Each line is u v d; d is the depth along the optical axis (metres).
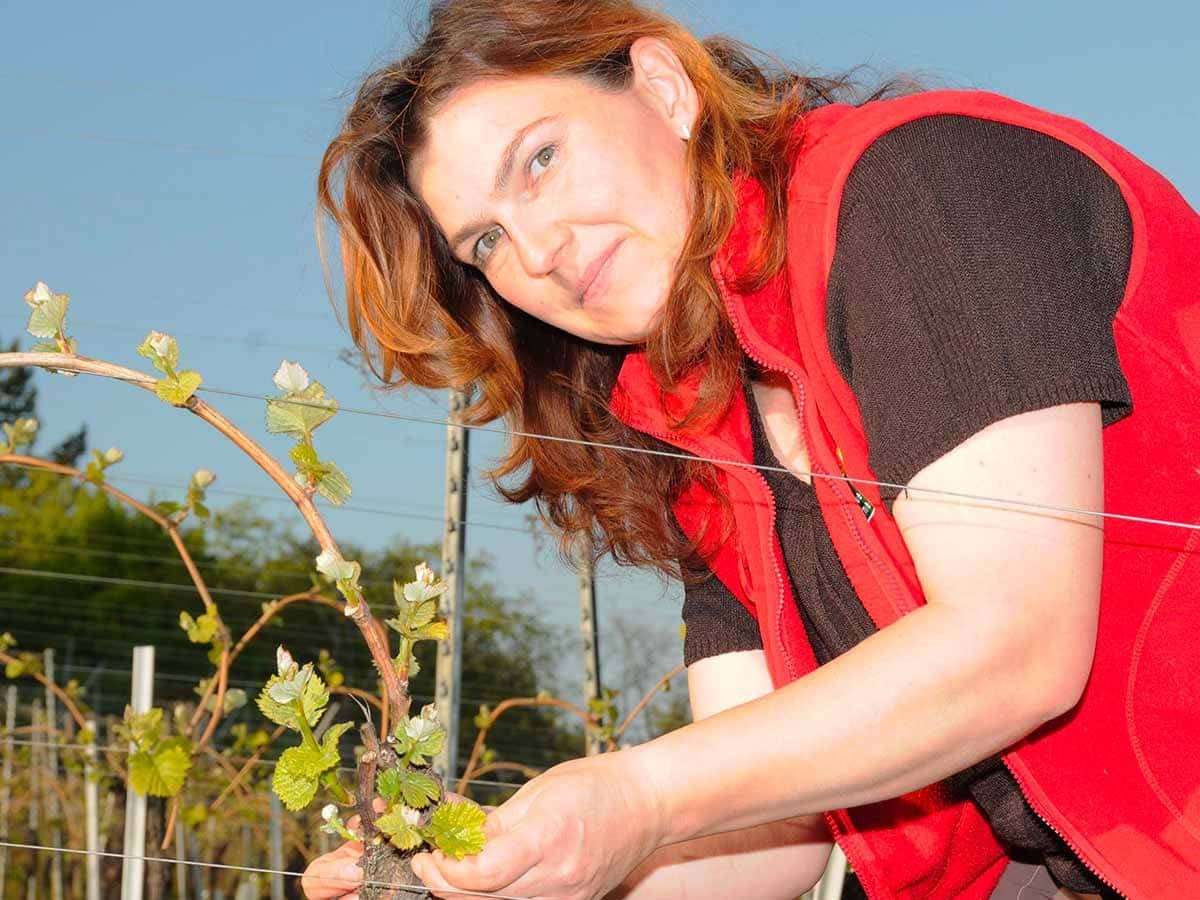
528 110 1.38
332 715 1.24
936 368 1.10
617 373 1.76
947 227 1.13
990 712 1.05
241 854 4.32
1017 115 1.20
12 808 4.56
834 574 1.42
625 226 1.40
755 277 1.33
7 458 2.72
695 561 1.72
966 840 1.60
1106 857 1.21
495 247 1.47
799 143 1.35
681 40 1.40
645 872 1.61
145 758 3.02
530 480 1.85
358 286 1.74
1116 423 1.19
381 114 1.62
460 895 1.10
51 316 1.09
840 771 1.05
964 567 1.07
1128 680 1.21
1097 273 1.17
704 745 1.07
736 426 1.50
